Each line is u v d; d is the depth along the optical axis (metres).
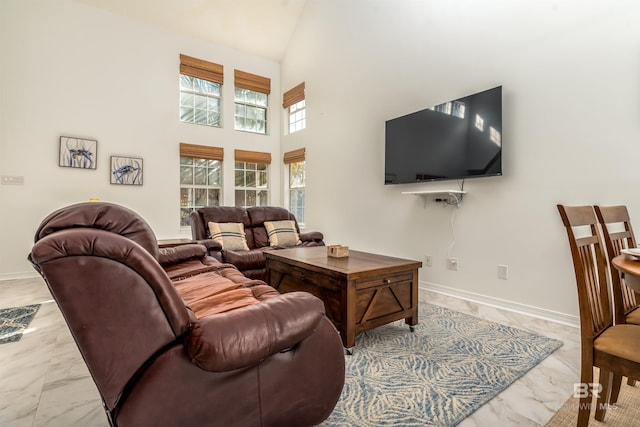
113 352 0.91
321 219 5.22
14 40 4.06
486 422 1.40
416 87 3.70
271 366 1.16
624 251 1.27
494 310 2.88
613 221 1.66
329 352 1.30
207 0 4.95
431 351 2.07
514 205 2.85
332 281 2.18
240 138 5.84
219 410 1.06
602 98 2.35
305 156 5.57
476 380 1.72
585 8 2.43
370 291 2.17
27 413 1.46
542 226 2.67
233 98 5.77
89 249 0.86
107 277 0.88
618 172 2.29
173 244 3.16
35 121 4.18
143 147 4.90
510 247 2.88
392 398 1.56
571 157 2.51
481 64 3.07
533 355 2.00
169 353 0.98
